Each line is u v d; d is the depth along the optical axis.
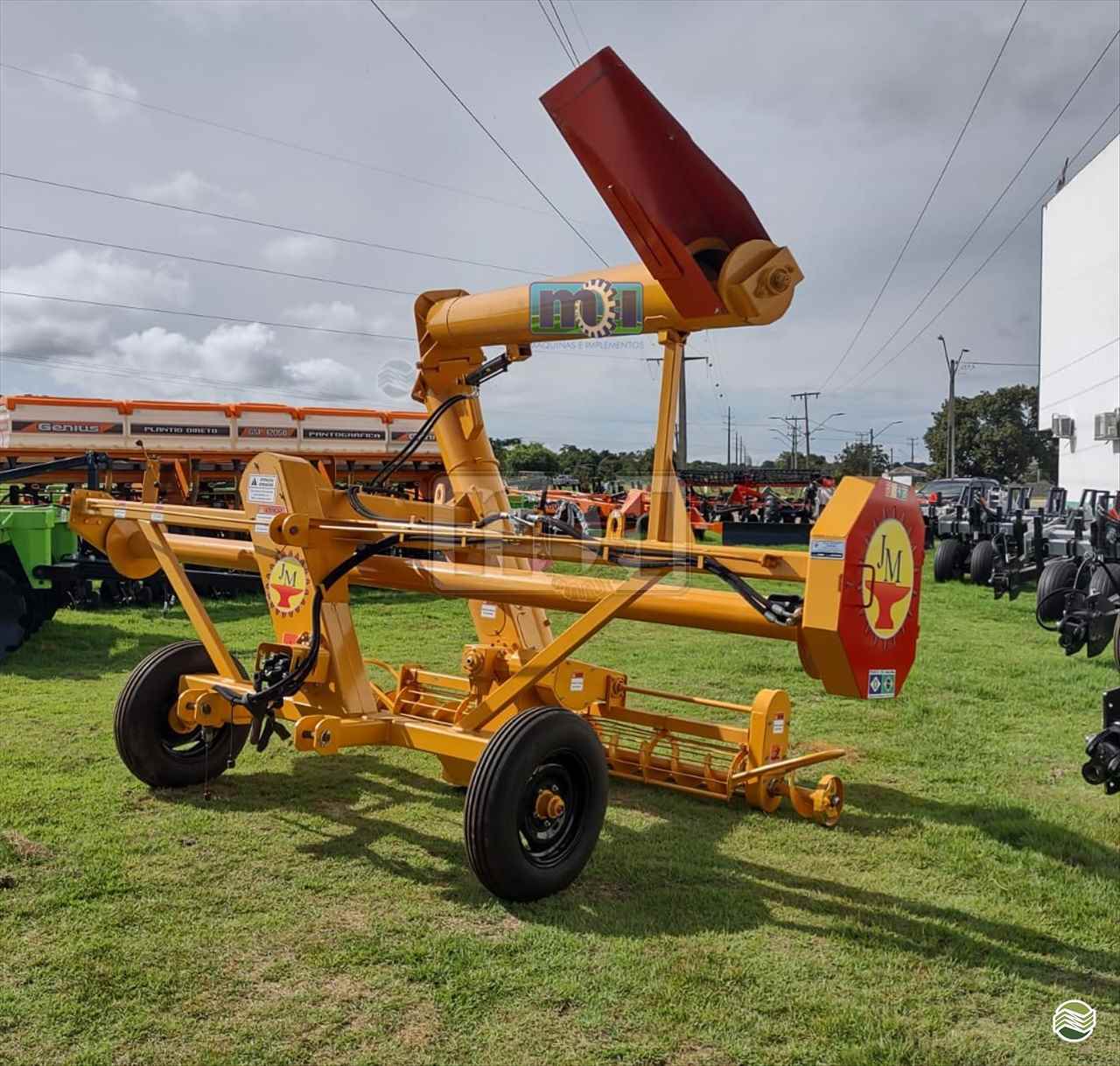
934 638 10.12
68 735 5.79
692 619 3.69
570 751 3.76
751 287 3.41
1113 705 4.31
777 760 4.85
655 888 3.87
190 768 4.87
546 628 4.98
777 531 16.56
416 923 3.49
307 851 4.14
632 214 3.28
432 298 4.89
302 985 3.06
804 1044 2.82
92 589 10.72
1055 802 5.03
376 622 10.58
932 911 3.74
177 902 3.61
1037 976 3.27
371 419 16.86
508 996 3.02
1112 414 31.97
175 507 4.70
